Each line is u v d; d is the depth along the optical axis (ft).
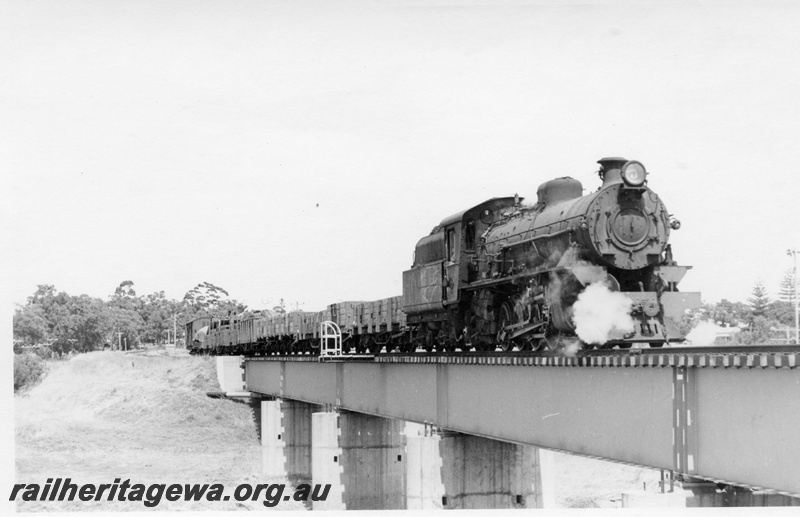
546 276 83.25
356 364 129.90
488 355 87.10
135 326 454.40
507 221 99.35
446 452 106.42
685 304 77.66
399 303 136.98
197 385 248.93
